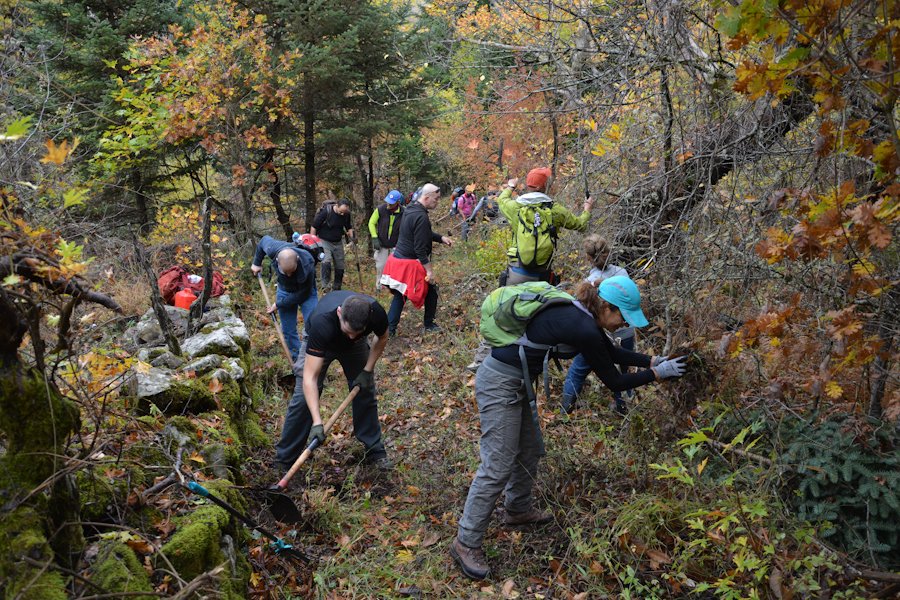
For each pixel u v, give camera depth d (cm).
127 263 797
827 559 292
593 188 521
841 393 277
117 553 236
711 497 348
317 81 1168
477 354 633
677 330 381
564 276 612
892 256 296
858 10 219
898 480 298
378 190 2183
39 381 209
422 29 1325
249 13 1160
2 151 309
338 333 393
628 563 329
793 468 327
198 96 945
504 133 984
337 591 327
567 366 563
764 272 351
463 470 452
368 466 456
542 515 379
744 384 367
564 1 489
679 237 393
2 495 204
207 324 624
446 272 1147
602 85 472
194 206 1118
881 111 273
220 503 294
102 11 1151
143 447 308
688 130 414
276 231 1399
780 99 298
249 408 504
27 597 191
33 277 203
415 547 367
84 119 912
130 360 325
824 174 326
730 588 291
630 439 416
